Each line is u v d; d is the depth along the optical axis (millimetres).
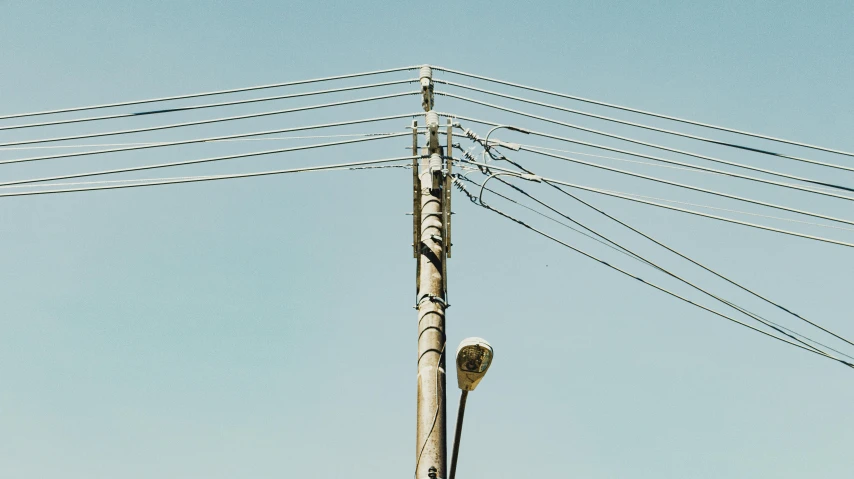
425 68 11375
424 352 8023
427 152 9719
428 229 8922
